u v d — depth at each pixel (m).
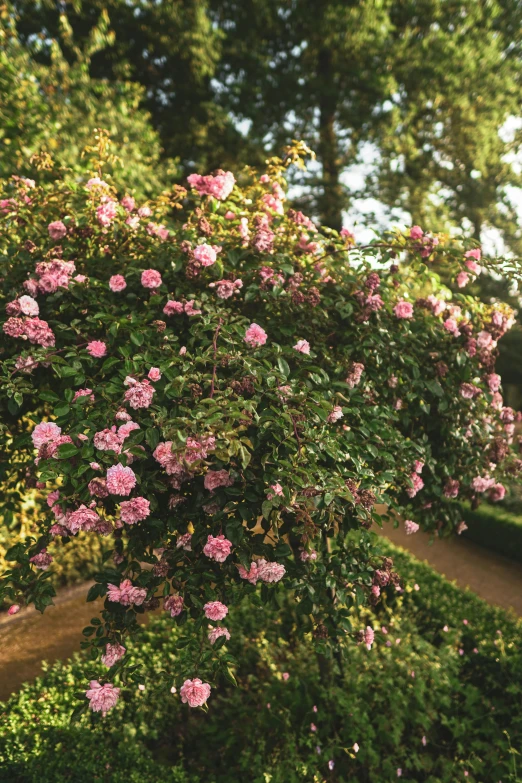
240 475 2.28
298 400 2.45
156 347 2.66
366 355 3.04
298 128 13.30
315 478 2.35
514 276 3.15
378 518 2.55
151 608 2.36
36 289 2.87
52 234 3.02
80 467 2.18
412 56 11.98
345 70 12.41
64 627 4.97
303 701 3.39
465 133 13.92
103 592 2.35
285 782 2.96
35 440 2.22
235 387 2.43
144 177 7.68
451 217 15.09
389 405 3.25
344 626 2.64
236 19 12.24
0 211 3.19
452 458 3.39
